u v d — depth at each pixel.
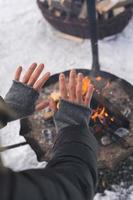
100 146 1.99
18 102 1.40
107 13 2.76
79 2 2.79
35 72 1.44
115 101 2.17
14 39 3.20
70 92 1.22
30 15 3.36
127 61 2.85
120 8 2.78
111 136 2.01
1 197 0.58
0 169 0.61
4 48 3.15
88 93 1.24
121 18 2.73
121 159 1.92
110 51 2.93
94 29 2.15
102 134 2.03
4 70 2.98
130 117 2.09
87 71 2.30
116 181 2.12
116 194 2.08
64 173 0.83
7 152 2.35
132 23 3.11
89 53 2.95
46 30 3.20
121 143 1.98
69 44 3.04
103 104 2.05
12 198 0.59
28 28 3.26
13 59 3.05
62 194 0.69
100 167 1.91
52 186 0.68
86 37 2.97
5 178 0.60
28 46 3.12
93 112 2.04
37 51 3.07
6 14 3.42
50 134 2.04
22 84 1.43
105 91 2.22
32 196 0.62
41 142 2.03
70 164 0.91
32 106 1.43
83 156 0.97
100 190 2.10
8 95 1.44
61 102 1.20
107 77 2.27
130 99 2.17
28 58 3.03
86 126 1.13
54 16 2.82
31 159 2.33
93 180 0.95
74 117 1.15
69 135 1.05
